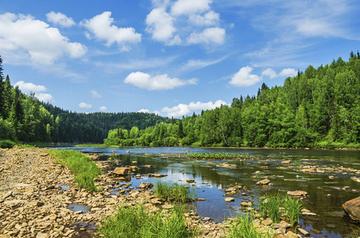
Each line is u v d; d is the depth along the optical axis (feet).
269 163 131.13
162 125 505.66
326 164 122.31
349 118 285.64
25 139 354.33
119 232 30.32
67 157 126.93
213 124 386.93
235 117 369.30
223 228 39.32
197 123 457.27
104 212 46.34
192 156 179.22
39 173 85.35
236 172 100.68
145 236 27.96
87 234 36.35
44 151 180.96
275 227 39.73
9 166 96.07
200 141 398.42
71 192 61.46
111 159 160.97
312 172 97.55
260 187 71.41
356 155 174.50
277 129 323.98
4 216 41.75
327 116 316.81
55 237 34.73
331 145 278.26
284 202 48.24
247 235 27.53
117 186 73.05
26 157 134.00
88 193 61.67
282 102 417.49
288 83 483.51
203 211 49.85
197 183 78.54
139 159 162.50
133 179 86.17
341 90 319.47
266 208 46.65
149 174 94.12
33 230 36.37
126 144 513.45
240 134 362.94
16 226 37.42
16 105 347.56
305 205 53.21
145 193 63.67
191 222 41.65
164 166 123.13
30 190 59.93
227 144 365.61
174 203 55.42
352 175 89.76
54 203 51.39
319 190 66.69
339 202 55.31
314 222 43.42
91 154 209.77
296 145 302.25
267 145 322.14
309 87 407.03
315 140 302.86
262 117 333.83
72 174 87.25
